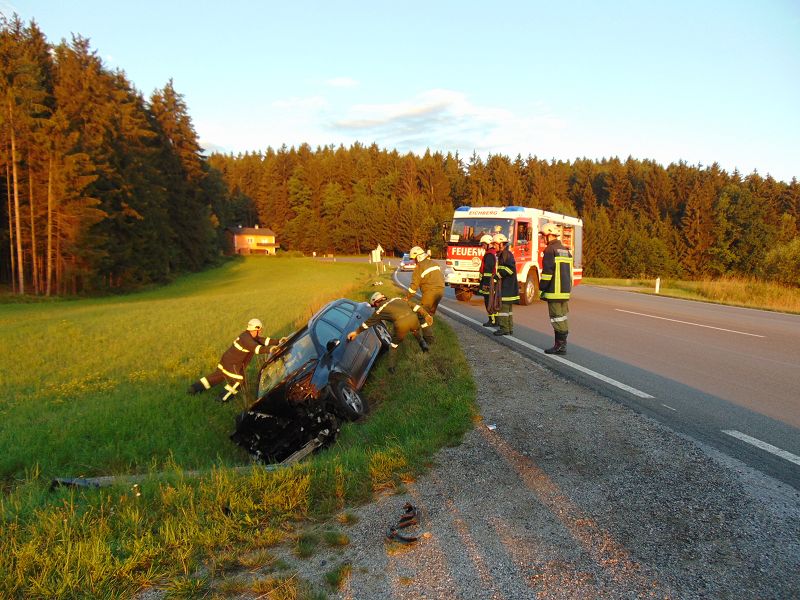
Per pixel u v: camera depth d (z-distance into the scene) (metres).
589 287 28.28
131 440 6.95
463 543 3.30
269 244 111.38
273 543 3.43
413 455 4.59
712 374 7.38
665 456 4.45
